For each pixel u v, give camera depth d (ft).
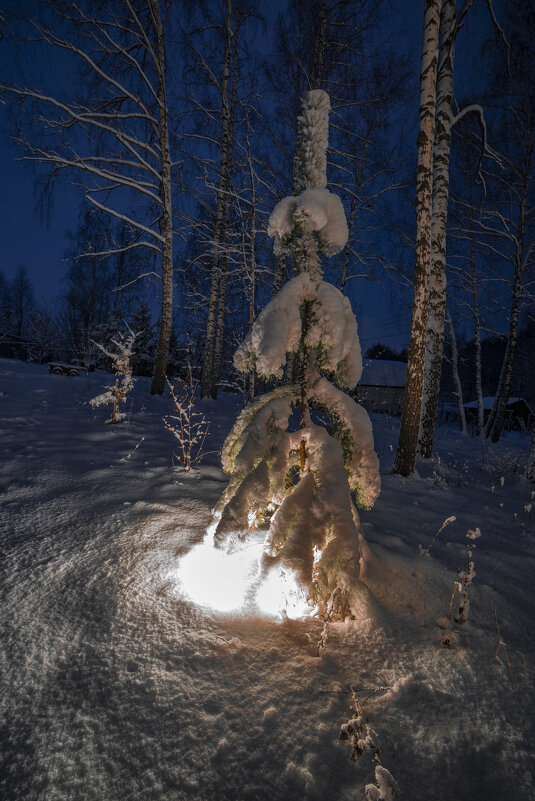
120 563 8.37
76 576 7.84
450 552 10.91
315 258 8.04
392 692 5.73
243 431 8.06
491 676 6.25
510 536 12.98
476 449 39.63
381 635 6.91
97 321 102.68
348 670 6.11
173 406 34.40
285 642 6.57
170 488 12.94
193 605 7.25
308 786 4.34
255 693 5.52
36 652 5.93
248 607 7.33
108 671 5.68
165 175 37.81
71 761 4.45
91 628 6.49
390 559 9.57
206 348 45.75
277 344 7.25
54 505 11.14
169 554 8.84
